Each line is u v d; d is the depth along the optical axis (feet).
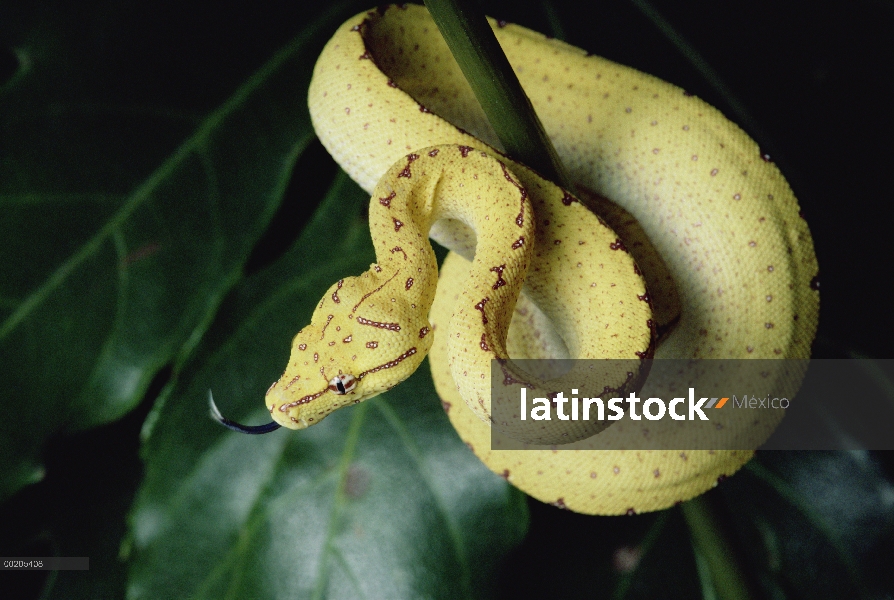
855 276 1.30
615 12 1.30
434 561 1.24
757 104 1.30
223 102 1.26
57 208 1.23
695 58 1.30
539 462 1.19
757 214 1.18
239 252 1.24
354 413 1.26
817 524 1.29
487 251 1.11
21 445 1.20
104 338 1.22
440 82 1.24
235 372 1.26
